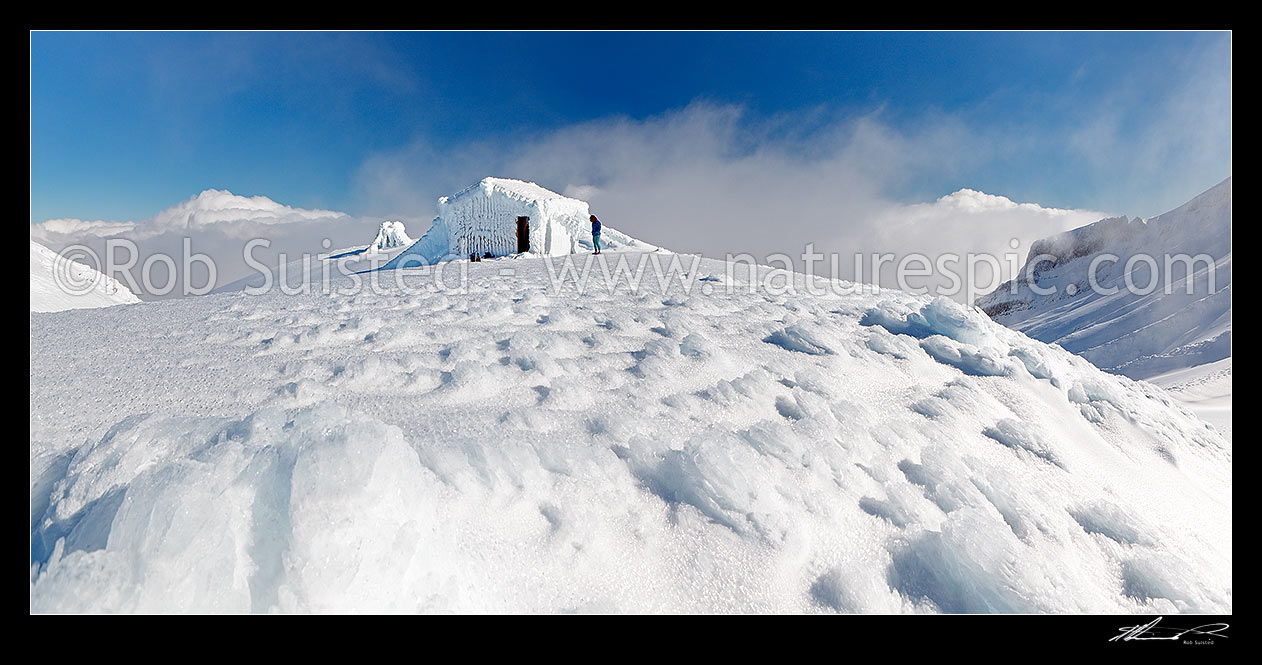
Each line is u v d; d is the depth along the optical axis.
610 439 3.14
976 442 3.91
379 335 4.96
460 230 23.97
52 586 1.82
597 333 5.14
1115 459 4.23
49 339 4.75
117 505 2.11
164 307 6.60
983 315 5.62
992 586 2.64
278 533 2.04
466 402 3.52
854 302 7.32
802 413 3.72
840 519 2.89
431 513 2.25
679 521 2.69
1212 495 4.18
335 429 2.32
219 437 2.54
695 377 4.18
